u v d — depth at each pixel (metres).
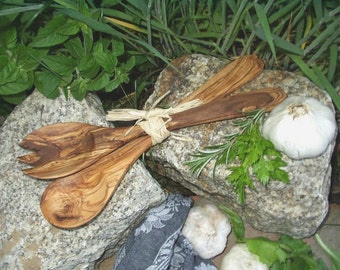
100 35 0.42
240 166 0.39
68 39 0.40
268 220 0.43
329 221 0.47
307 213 0.41
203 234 0.44
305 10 0.43
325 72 0.46
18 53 0.39
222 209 0.46
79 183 0.40
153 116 0.40
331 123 0.38
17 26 0.41
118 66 0.45
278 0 0.41
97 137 0.40
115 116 0.41
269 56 0.46
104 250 0.42
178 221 0.42
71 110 0.42
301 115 0.37
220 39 0.44
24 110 0.43
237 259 0.44
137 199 0.41
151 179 0.41
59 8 0.37
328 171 0.42
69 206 0.39
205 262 0.45
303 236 0.45
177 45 0.47
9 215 0.41
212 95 0.41
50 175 0.40
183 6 0.43
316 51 0.46
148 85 0.49
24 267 0.40
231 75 0.42
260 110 0.40
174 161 0.41
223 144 0.40
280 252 0.44
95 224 0.40
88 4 0.43
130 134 0.40
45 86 0.41
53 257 0.40
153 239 0.41
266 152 0.39
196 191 0.45
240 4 0.41
